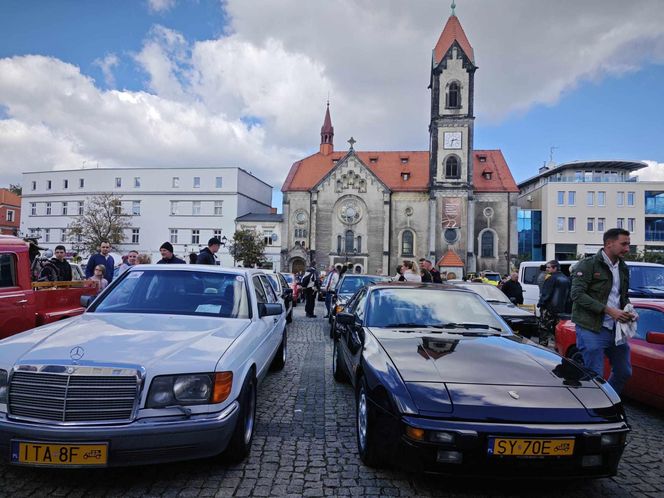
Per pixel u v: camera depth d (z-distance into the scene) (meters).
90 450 3.11
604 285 5.02
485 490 3.56
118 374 3.23
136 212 57.50
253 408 4.37
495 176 48.25
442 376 3.61
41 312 6.45
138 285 5.23
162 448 3.23
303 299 27.23
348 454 4.22
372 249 47.53
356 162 48.16
